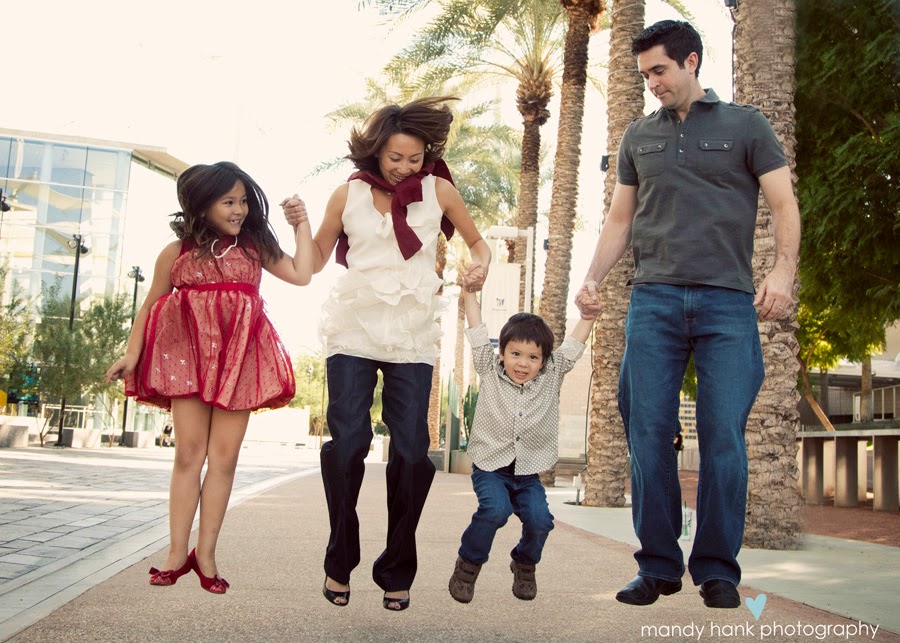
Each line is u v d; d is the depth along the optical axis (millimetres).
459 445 23734
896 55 10953
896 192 11320
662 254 3533
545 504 3697
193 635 3256
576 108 17172
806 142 12836
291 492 11602
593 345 12312
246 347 3775
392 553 3529
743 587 4848
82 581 4398
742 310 3443
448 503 10703
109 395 35781
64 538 6148
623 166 3783
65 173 44844
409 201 3539
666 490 3500
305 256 3715
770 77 7359
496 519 3533
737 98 7539
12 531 6422
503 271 16484
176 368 3732
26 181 44469
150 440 44188
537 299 31266
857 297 13180
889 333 23219
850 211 11523
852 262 12711
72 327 34750
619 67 11891
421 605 4004
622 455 11844
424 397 3561
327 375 3580
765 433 7105
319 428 69625
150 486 12141
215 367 3730
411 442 3479
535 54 21594
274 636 3279
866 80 11617
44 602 3820
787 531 7000
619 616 3844
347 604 3793
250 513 8359
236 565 5078
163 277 3896
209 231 3822
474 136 28906
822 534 8711
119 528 6840
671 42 3490
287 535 6629
